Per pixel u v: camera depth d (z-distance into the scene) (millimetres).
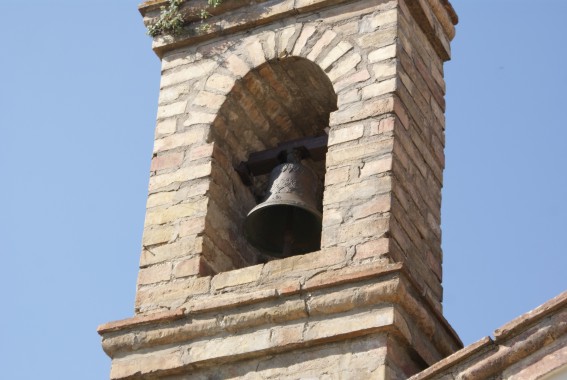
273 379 19844
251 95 23016
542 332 17969
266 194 22266
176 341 20594
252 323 20266
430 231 21781
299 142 22781
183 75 23281
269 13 23125
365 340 19672
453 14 24141
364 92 22000
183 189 22219
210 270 21594
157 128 22922
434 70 23438
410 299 19844
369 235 20703
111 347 20812
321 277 20453
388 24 22562
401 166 21500
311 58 22531
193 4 23656
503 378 18062
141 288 21438
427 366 20016
